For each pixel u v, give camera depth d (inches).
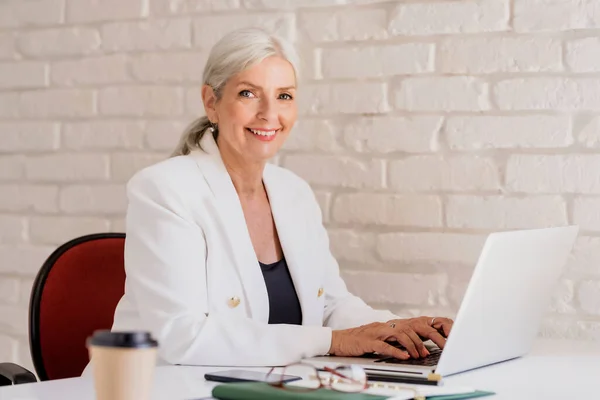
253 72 83.0
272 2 104.7
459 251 97.1
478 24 96.0
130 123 112.6
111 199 113.7
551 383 61.7
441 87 97.7
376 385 55.7
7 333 118.0
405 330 75.1
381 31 100.2
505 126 95.3
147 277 75.1
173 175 79.2
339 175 102.2
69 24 115.9
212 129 86.7
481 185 96.3
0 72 119.6
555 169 93.4
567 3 92.6
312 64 103.3
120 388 40.8
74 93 115.6
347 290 100.6
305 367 68.1
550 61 93.4
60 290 87.3
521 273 68.0
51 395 55.3
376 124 100.6
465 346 64.1
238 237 79.7
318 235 91.7
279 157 104.8
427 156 98.5
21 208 118.3
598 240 92.1
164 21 110.6
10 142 119.0
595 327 92.4
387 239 100.1
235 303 78.3
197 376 63.3
